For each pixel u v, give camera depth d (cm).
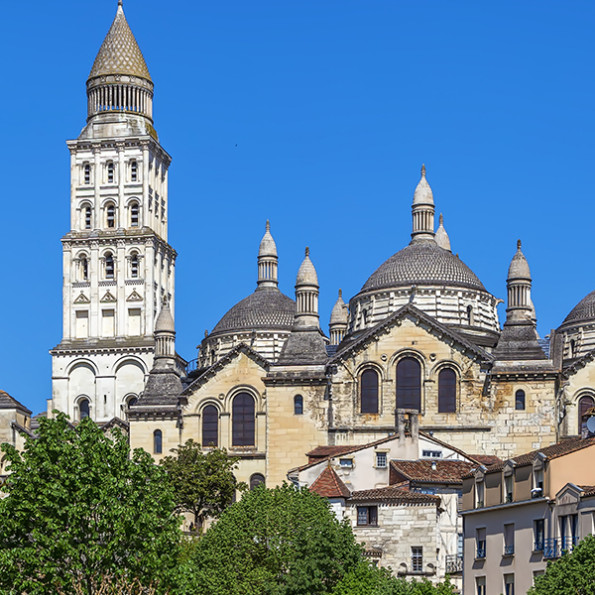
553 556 11356
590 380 18900
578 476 11631
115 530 10819
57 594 10556
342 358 18200
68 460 11038
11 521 10750
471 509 12681
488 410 17762
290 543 13075
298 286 18762
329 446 17925
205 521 17812
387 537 14100
